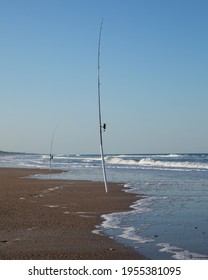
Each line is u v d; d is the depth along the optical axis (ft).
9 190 69.46
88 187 74.74
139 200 55.57
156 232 33.32
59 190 69.51
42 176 105.81
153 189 70.54
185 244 28.86
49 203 52.80
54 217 41.34
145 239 30.50
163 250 27.07
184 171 126.41
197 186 75.46
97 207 49.03
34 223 37.70
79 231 33.81
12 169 142.72
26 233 32.78
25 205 50.70
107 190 66.49
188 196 59.77
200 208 47.39
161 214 43.16
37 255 25.52
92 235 32.04
